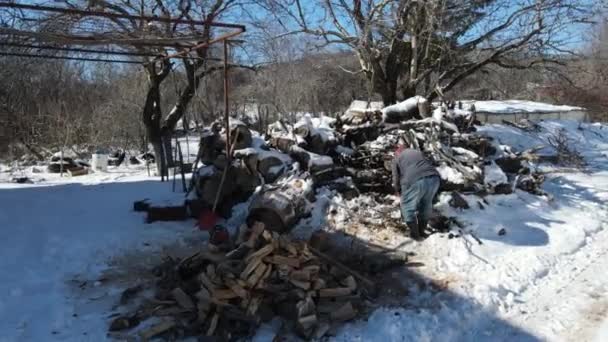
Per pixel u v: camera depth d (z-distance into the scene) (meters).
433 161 7.61
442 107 9.33
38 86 21.91
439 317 4.27
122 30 6.35
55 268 5.38
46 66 20.09
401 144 6.78
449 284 4.95
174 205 7.20
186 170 13.58
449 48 15.77
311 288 4.21
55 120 21.52
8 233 6.61
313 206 6.82
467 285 4.93
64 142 21.23
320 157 7.53
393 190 7.55
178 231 6.65
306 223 6.61
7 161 19.19
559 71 19.00
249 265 4.17
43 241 6.29
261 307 4.07
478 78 29.70
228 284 4.06
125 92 25.19
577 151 16.42
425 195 5.97
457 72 18.23
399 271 5.27
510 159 8.71
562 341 3.97
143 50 7.80
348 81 34.56
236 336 3.84
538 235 6.56
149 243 6.16
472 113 9.58
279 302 4.12
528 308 4.58
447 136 8.27
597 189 9.69
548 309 4.56
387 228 6.48
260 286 4.09
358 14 15.69
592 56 26.09
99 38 5.86
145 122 13.90
